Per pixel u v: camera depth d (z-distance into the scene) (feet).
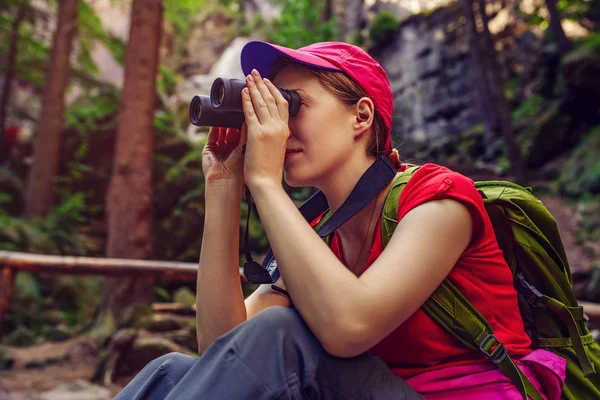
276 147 3.25
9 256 13.57
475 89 44.27
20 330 19.79
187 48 58.49
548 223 3.51
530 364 3.29
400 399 2.94
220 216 3.80
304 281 2.84
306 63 3.41
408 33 49.62
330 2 44.55
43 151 33.86
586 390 3.39
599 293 23.08
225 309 3.69
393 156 3.70
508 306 3.31
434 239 3.03
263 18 58.95
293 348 2.76
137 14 22.15
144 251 20.53
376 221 3.53
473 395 3.14
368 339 2.81
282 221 3.01
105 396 13.47
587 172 31.35
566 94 36.09
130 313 17.31
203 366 2.77
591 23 41.60
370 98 3.55
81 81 39.06
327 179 3.57
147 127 21.42
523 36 43.91
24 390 13.89
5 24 38.81
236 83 3.35
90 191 35.76
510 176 35.04
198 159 33.17
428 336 3.21
